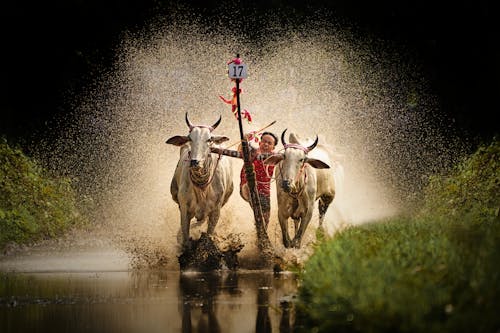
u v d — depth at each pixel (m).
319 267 26.72
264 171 41.94
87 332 24.88
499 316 18.78
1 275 37.69
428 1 81.25
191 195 40.91
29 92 78.44
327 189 43.88
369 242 28.44
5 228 49.25
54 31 79.62
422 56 81.50
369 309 20.70
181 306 29.38
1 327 25.61
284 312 28.03
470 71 79.25
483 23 79.12
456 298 20.33
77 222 57.19
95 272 38.94
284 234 41.72
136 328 25.48
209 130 39.78
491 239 24.56
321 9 84.62
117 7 81.00
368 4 83.62
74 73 79.56
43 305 29.61
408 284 21.06
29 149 73.81
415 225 31.27
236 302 30.19
